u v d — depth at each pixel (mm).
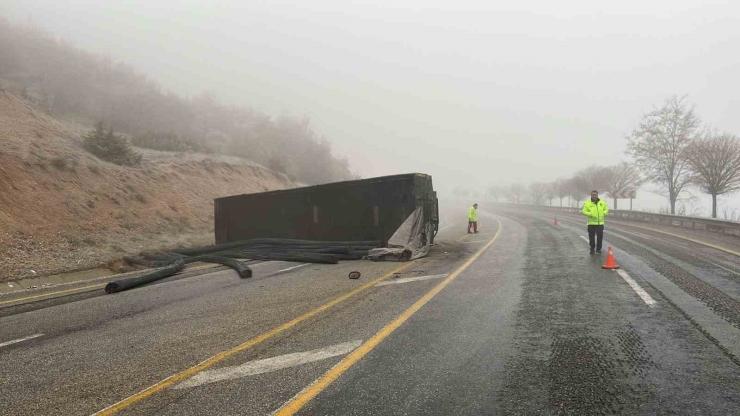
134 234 16703
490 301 6371
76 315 6707
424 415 2959
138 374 4000
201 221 21406
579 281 7699
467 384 3463
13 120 18750
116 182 19328
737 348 4098
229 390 3508
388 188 13297
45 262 11969
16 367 4379
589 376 3555
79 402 3436
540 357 4027
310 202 14883
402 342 4574
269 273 10375
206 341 4953
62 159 17547
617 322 5090
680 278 7680
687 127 27703
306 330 5184
